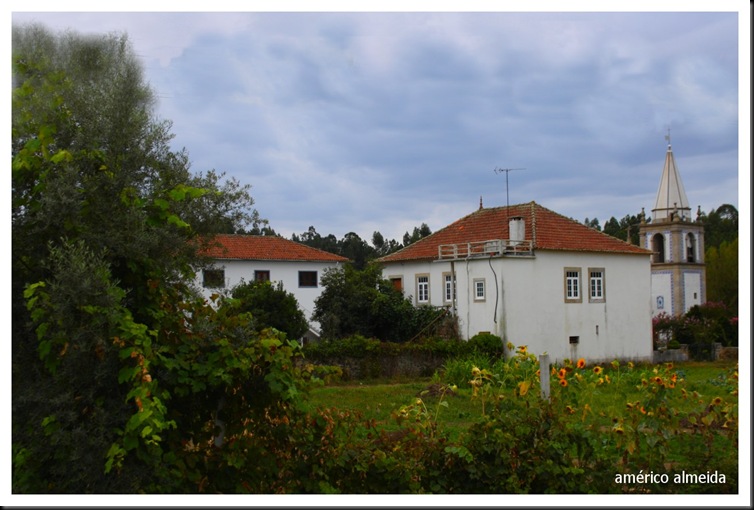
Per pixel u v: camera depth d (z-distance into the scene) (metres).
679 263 54.78
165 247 7.04
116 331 5.86
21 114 6.77
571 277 35.38
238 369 6.70
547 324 34.00
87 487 5.79
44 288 6.05
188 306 7.19
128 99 7.93
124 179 6.79
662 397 7.54
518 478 7.05
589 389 8.30
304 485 6.81
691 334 43.41
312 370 7.27
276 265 46.44
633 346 37.59
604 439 7.83
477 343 31.27
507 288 32.78
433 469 7.15
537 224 36.28
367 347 28.41
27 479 5.80
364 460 6.97
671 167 57.31
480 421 7.40
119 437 5.88
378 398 20.64
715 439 7.66
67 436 5.70
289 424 6.95
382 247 89.62
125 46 11.59
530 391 8.00
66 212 6.19
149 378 5.75
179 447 6.64
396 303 35.34
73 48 11.45
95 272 5.87
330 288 35.44
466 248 36.50
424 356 29.75
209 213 14.82
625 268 37.69
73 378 5.88
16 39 10.99
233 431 6.85
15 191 6.52
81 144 6.98
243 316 7.19
